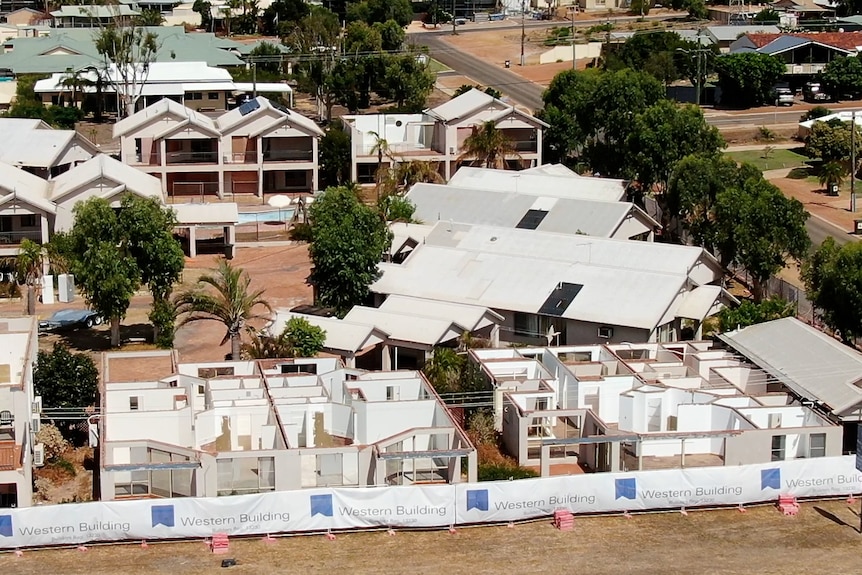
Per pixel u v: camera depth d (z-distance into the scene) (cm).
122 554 7881
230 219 13625
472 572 7712
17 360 9469
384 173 15075
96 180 13450
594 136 16250
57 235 12506
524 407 9244
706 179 13050
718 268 11862
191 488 8256
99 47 19325
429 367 10019
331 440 8869
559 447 9131
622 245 11781
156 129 15688
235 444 8769
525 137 16362
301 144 15975
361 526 8156
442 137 16250
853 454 8931
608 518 8381
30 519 7862
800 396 9500
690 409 9031
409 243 12456
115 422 8531
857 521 8375
